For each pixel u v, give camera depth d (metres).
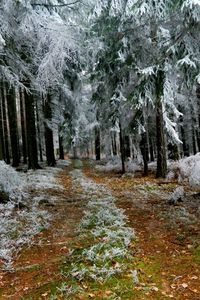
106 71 14.34
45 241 7.67
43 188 14.23
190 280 5.45
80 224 8.66
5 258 6.79
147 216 9.24
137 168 20.77
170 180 15.34
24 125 28.50
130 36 12.85
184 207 9.85
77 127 25.55
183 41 8.02
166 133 18.27
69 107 23.92
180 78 9.33
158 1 8.05
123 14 10.59
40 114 24.88
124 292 5.13
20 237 7.84
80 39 10.84
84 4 10.06
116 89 15.70
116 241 7.11
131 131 15.48
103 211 9.71
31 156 21.73
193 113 24.78
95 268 5.79
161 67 8.26
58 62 9.61
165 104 16.34
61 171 23.28
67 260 6.39
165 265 6.04
